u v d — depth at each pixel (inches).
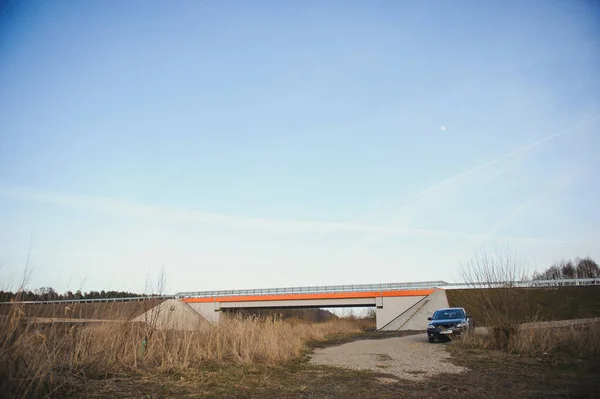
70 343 405.7
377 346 820.6
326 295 2231.8
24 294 338.6
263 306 2314.2
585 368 402.6
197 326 602.9
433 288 2094.0
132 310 529.3
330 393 344.2
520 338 563.8
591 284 1621.6
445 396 320.5
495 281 630.5
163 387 358.0
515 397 305.1
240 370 461.4
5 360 297.4
